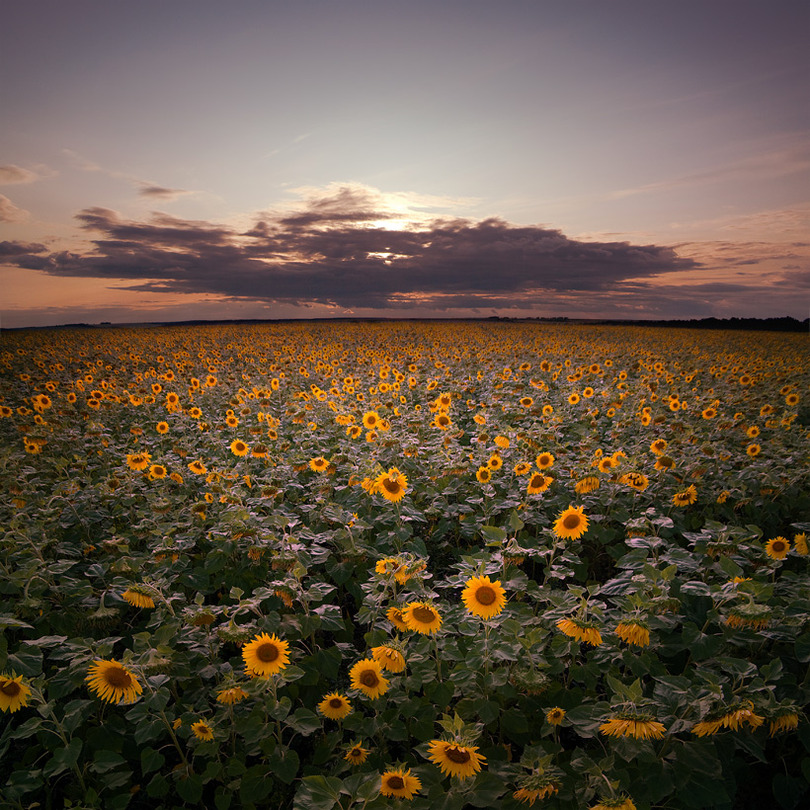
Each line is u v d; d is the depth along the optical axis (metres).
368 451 8.22
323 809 2.44
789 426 10.38
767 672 3.06
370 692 3.16
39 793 3.31
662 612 3.50
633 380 18.12
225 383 16.77
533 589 4.28
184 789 3.13
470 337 41.56
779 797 3.06
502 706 3.65
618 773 2.76
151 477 7.16
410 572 4.00
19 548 4.95
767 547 4.27
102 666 2.95
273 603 4.24
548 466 6.61
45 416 11.34
